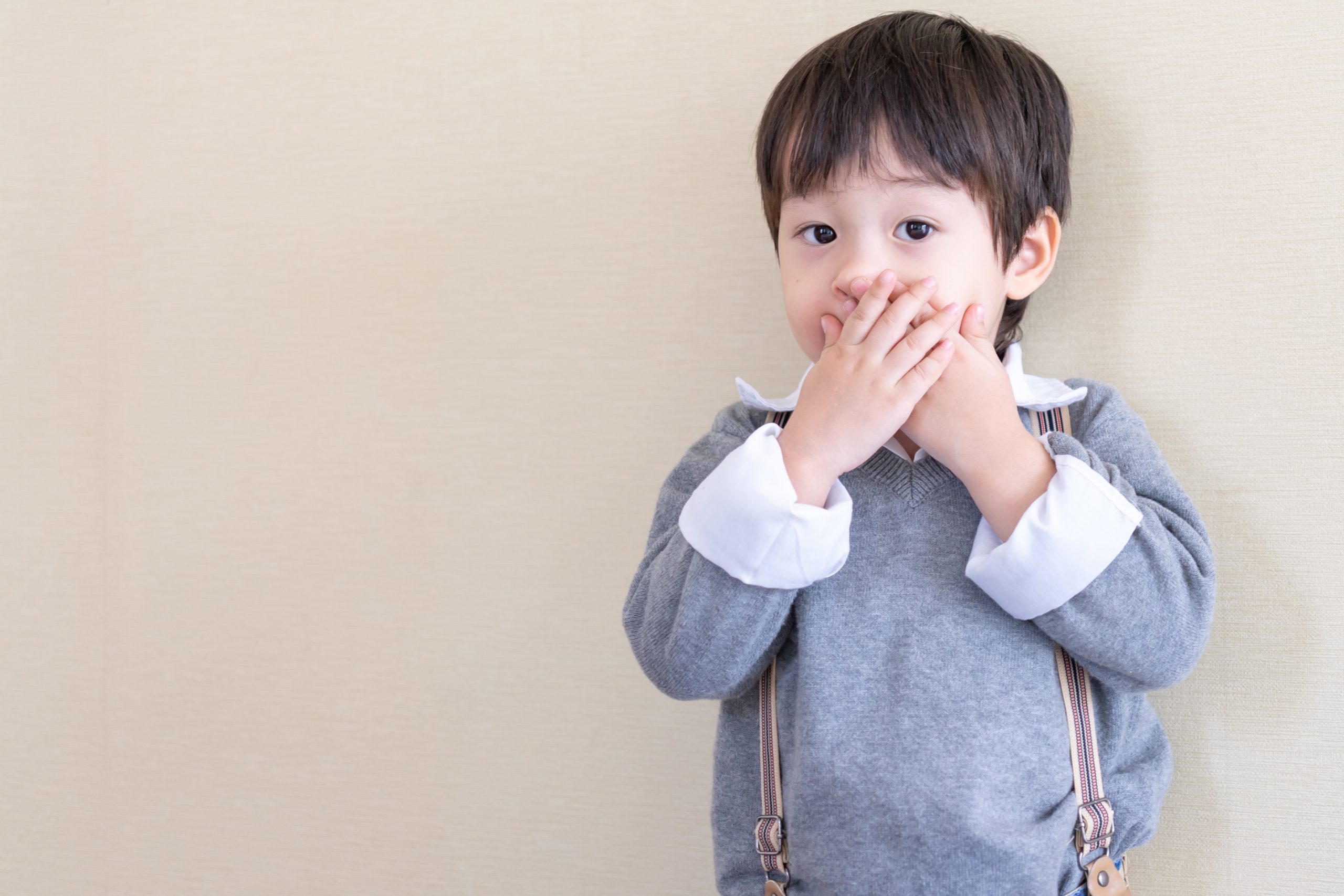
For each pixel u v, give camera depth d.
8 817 1.28
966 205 0.76
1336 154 0.89
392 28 1.15
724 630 0.73
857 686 0.75
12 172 1.28
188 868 1.21
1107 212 0.94
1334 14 0.89
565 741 1.08
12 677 1.28
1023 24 0.96
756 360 1.03
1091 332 0.95
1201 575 0.75
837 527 0.71
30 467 1.28
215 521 1.21
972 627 0.74
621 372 1.07
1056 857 0.73
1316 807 0.89
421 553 1.13
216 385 1.21
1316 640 0.89
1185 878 0.92
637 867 1.06
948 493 0.78
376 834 1.15
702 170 1.05
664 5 1.06
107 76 1.25
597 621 1.08
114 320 1.25
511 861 1.10
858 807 0.72
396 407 1.15
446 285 1.13
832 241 0.78
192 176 1.22
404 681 1.14
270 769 1.18
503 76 1.11
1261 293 0.91
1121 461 0.79
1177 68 0.93
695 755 1.04
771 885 0.77
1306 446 0.89
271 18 1.19
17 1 1.28
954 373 0.74
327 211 1.17
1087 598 0.70
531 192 1.10
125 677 1.24
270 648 1.19
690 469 0.85
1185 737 0.92
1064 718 0.76
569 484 1.09
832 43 0.83
